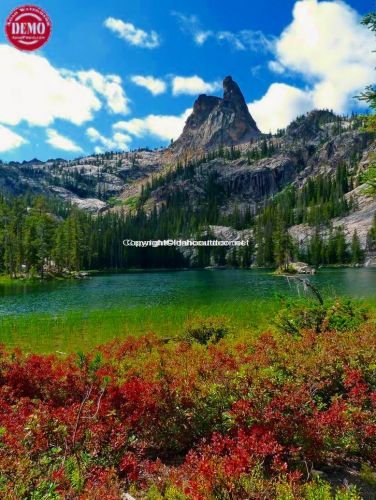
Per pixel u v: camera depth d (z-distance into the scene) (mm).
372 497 4938
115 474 4742
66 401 6609
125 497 4457
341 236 115625
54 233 94750
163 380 6676
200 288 50562
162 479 4871
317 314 12695
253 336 12219
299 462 5512
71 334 18422
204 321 14945
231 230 163500
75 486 4336
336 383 7438
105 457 5227
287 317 12781
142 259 142875
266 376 6828
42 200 105375
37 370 7578
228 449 5227
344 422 5770
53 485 4102
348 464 5828
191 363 7766
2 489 3959
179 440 6094
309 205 169750
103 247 132500
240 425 5750
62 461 4711
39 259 82750
